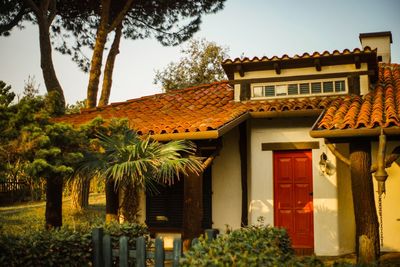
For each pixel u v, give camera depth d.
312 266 4.61
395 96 10.57
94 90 17.86
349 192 10.70
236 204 11.37
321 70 11.39
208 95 12.97
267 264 4.59
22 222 15.30
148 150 9.02
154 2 18.89
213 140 10.09
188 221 9.57
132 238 7.88
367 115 9.05
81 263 6.70
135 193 9.54
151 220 11.88
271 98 11.66
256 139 11.17
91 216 16.70
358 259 8.34
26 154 7.29
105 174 8.60
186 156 9.75
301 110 10.44
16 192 18.52
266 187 10.97
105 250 6.63
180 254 6.09
